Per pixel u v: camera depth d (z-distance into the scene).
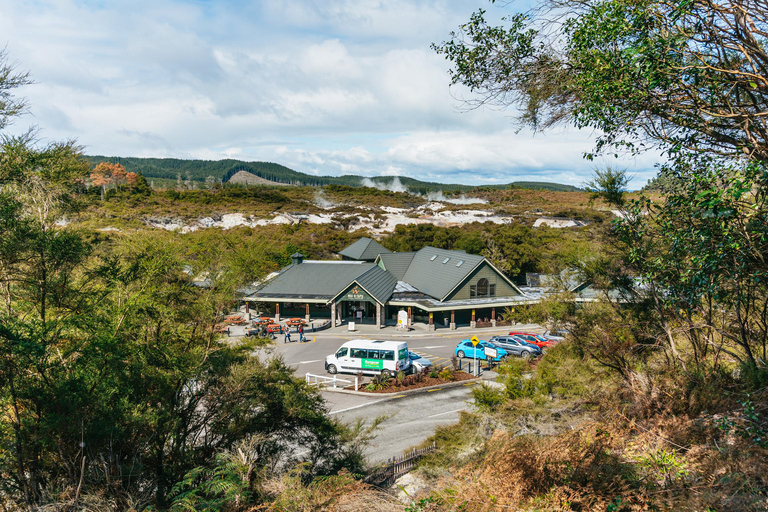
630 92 5.58
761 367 7.29
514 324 37.41
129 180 151.50
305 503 6.38
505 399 11.91
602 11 5.59
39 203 9.00
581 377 11.05
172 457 10.78
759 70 5.33
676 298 7.20
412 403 19.77
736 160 5.55
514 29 6.61
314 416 12.14
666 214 6.21
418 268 45.06
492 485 5.58
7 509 7.77
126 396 9.64
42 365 8.41
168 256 12.09
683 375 8.41
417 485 10.67
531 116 7.25
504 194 148.88
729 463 5.11
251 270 14.41
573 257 11.69
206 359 12.40
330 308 40.78
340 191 155.12
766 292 6.76
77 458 8.47
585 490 5.04
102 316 9.69
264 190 131.88
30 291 8.70
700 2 5.04
